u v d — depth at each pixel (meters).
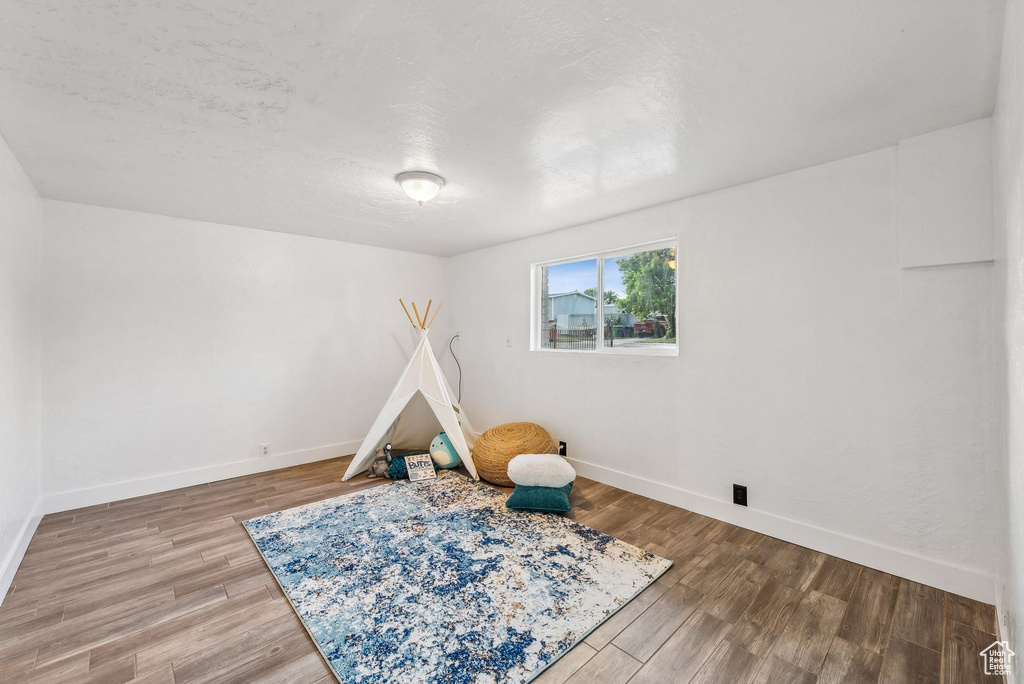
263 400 3.98
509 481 3.52
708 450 2.94
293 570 2.25
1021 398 1.13
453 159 2.38
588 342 3.86
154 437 3.44
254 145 2.20
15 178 2.34
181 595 2.05
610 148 2.24
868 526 2.30
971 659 1.64
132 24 1.34
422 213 3.42
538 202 3.13
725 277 2.84
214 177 2.64
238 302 3.84
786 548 2.50
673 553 2.44
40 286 2.96
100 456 3.21
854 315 2.34
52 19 1.31
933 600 2.00
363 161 2.41
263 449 3.97
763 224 2.67
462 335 5.07
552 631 1.78
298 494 3.37
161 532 2.71
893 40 1.41
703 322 2.95
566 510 2.98
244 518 2.93
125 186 2.79
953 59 1.51
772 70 1.58
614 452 3.51
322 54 1.50
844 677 1.56
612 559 2.36
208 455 3.69
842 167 2.37
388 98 1.78
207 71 1.59
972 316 2.00
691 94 1.74
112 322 3.26
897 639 1.75
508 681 1.52
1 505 2.13
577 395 3.80
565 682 1.53
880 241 2.25
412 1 1.24
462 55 1.50
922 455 2.14
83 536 2.65
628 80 1.65
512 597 2.02
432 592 2.05
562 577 2.18
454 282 5.18
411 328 4.98
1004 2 1.23
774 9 1.27
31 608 1.94
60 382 3.06
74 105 1.82
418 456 3.89
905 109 1.86
